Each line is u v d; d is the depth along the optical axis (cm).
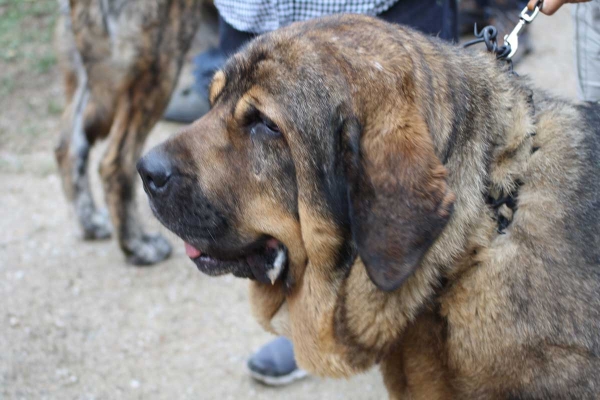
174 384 368
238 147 224
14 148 609
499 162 214
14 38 767
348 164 202
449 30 329
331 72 206
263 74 216
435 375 231
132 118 438
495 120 217
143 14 416
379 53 206
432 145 194
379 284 195
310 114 208
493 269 207
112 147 438
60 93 689
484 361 212
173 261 471
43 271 455
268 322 265
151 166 228
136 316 418
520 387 210
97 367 378
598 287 201
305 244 222
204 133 227
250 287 265
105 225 490
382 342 226
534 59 747
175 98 645
